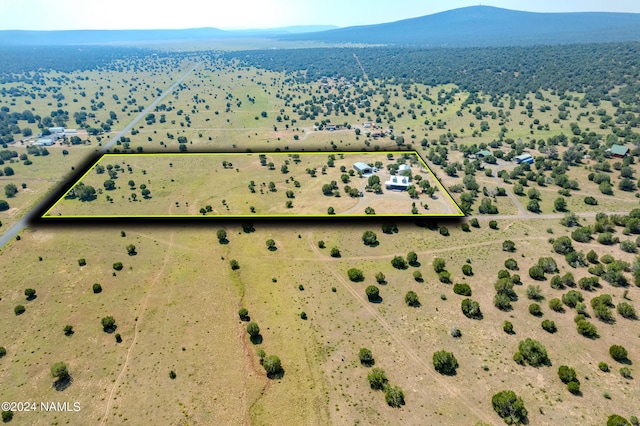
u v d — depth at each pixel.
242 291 88.75
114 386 65.44
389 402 61.75
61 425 58.69
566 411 59.62
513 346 72.56
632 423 56.84
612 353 68.69
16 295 86.81
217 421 59.97
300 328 77.94
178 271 95.56
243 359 71.00
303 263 98.94
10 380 66.31
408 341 74.31
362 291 88.69
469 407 60.94
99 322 79.44
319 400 63.00
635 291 85.50
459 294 86.81
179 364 69.81
